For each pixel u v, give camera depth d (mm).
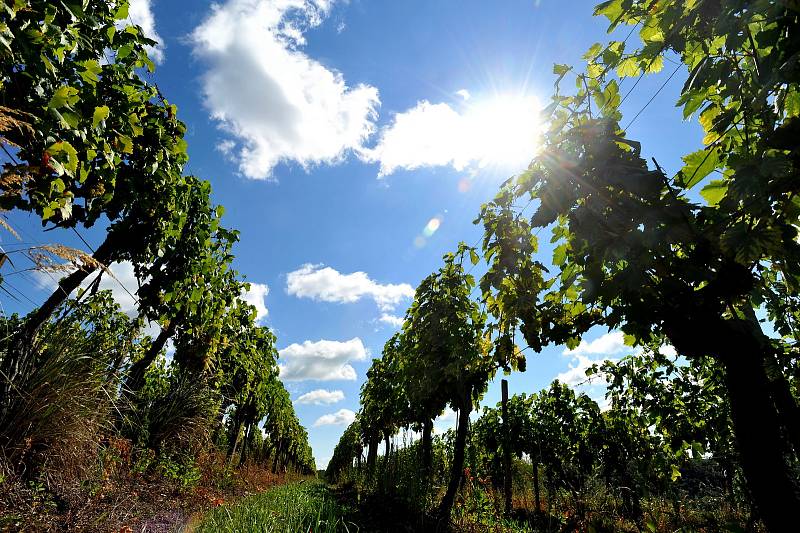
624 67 2215
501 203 3738
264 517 5445
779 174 1351
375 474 11680
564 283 2611
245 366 12891
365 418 19125
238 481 11523
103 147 3371
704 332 1647
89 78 3057
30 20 2322
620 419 9352
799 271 1803
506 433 10906
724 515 6008
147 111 4789
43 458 3922
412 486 8062
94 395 4566
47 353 4273
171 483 6805
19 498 3406
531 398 13633
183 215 6105
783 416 1728
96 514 3988
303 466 53844
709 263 1664
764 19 1460
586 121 2326
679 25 1739
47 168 2566
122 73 3928
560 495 9078
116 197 4543
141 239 5336
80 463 4297
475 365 4895
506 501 10633
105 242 5188
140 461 6320
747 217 1543
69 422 4168
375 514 7832
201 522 5285
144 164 4703
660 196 1798
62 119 2545
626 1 1979
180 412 7953
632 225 1807
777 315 2824
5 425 3727
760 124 1651
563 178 2135
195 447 8406
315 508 6898
